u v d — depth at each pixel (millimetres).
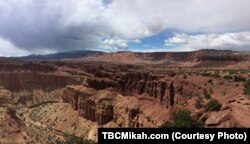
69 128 164125
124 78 159000
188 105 109375
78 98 174500
